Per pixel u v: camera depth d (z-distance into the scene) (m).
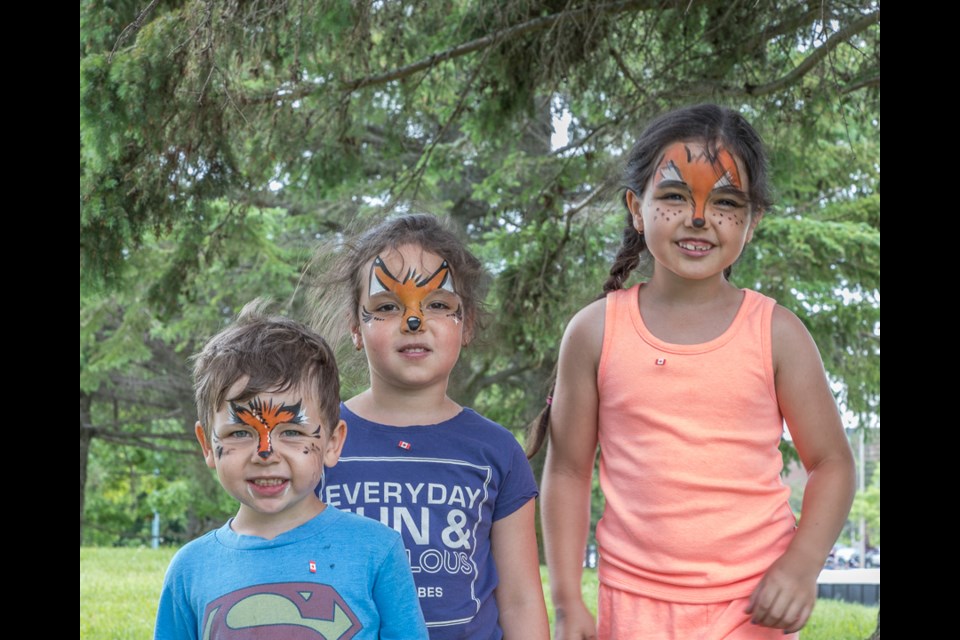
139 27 5.68
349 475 2.88
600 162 7.30
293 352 2.57
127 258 7.84
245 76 6.30
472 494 2.90
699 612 2.89
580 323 3.16
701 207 2.94
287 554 2.52
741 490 2.92
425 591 2.80
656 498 2.94
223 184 6.38
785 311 3.05
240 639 2.44
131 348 14.70
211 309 13.04
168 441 21.83
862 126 7.35
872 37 6.96
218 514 21.75
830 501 2.93
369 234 3.12
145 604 10.50
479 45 6.75
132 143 6.10
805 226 11.05
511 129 7.37
